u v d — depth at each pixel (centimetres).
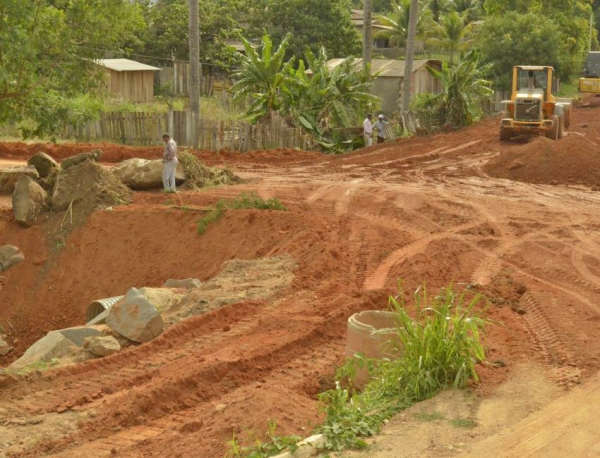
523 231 1697
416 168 2756
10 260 1892
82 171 2039
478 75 4253
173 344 1096
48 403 909
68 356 1105
